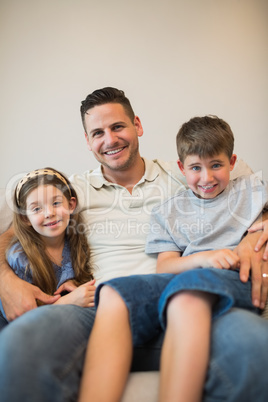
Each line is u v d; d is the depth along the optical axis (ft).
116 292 2.83
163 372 2.34
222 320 2.56
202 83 7.42
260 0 7.59
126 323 2.70
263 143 7.54
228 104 7.46
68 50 7.29
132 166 4.45
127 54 7.34
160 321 2.73
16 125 7.18
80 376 2.51
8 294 3.53
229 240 3.82
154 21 7.38
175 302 2.58
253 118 7.52
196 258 3.45
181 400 2.14
